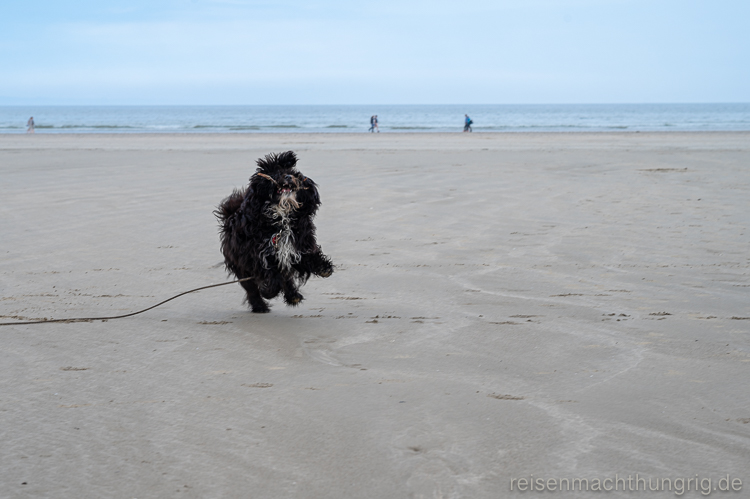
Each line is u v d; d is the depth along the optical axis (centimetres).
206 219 1133
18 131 6041
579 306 654
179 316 639
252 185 608
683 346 533
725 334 563
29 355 514
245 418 397
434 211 1198
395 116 12556
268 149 2892
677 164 2020
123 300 695
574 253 888
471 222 1100
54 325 596
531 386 450
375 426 386
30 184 1573
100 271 809
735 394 434
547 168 1909
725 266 815
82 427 384
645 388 445
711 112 14250
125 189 1483
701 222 1091
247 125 7625
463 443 365
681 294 696
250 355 519
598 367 487
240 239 621
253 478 329
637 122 8112
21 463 343
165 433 377
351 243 957
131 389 445
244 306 680
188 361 504
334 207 1239
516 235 1000
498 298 688
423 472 334
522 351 525
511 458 349
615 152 2522
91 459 347
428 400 425
